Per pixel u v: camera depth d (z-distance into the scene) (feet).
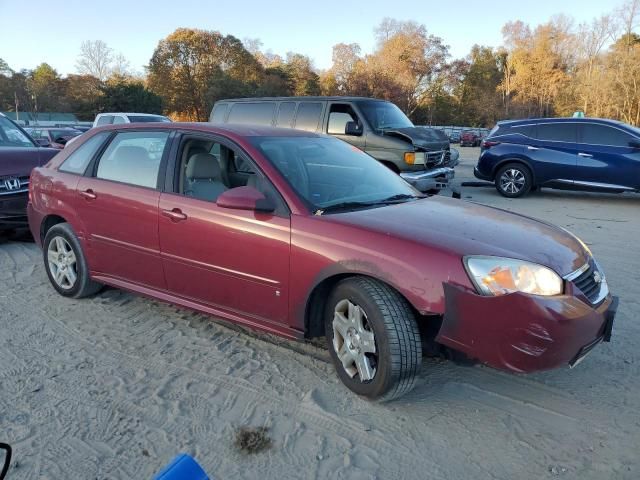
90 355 12.89
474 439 9.79
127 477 8.82
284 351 13.12
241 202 11.51
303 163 13.16
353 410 10.64
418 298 9.87
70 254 16.19
